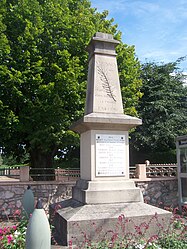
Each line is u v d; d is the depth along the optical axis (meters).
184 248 4.78
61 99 11.39
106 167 6.21
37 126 11.44
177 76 23.33
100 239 5.18
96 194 5.87
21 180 10.68
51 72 11.91
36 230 4.00
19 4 12.09
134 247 4.70
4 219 9.78
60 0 13.34
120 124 6.27
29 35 11.22
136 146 21.02
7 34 12.02
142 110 21.02
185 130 20.91
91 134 6.21
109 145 6.29
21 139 12.64
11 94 11.28
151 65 22.67
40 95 11.42
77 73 11.26
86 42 11.95
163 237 5.16
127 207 5.79
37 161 13.48
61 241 5.25
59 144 12.41
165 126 20.30
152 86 21.48
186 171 10.73
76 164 19.25
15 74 10.65
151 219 5.53
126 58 13.88
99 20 14.63
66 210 5.89
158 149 21.72
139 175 11.80
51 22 12.11
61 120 11.27
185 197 10.76
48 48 12.02
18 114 11.84
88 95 6.91
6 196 10.42
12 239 4.57
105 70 6.84
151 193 11.85
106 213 5.49
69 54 11.37
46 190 10.78
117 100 6.71
